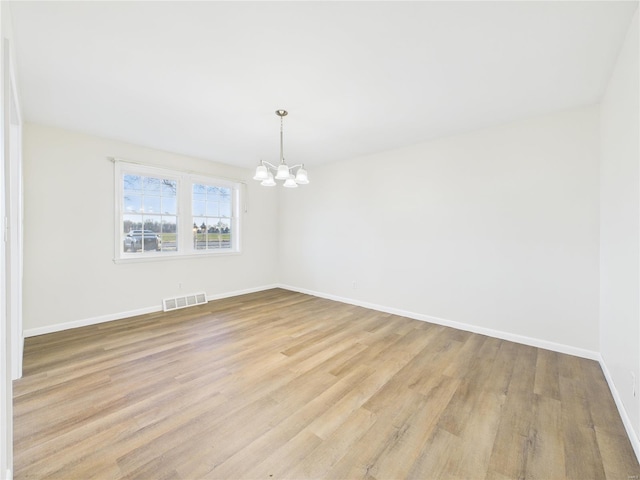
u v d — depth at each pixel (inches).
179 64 83.3
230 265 203.9
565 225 112.3
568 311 112.3
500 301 127.9
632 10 62.6
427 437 67.0
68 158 135.3
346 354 110.9
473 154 134.3
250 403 79.2
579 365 102.7
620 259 80.2
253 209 217.9
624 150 76.2
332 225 196.9
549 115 115.0
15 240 93.5
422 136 141.6
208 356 108.0
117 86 95.2
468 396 83.4
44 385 86.9
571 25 67.1
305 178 115.8
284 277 231.8
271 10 63.1
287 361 104.6
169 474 56.2
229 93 99.6
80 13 63.7
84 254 140.6
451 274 142.4
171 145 157.5
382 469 58.1
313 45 74.9
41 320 128.8
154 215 167.0
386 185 167.3
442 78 90.0
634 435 64.6
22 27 67.6
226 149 164.9
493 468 58.6
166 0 60.2
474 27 67.9
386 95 100.7
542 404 79.7
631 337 70.1
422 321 151.5
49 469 56.9
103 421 71.1
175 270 175.3
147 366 99.7
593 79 89.7
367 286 177.6
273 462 59.5
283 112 114.3
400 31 69.4
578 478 56.5
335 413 75.3
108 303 148.7
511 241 124.6
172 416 73.3
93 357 106.0
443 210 144.6
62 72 86.9
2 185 44.7
